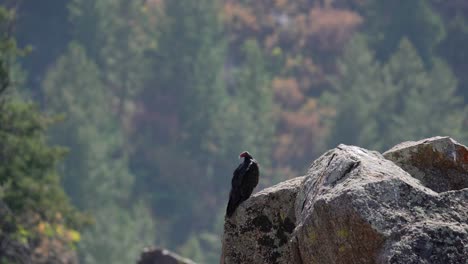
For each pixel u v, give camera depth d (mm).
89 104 93312
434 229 6484
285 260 8383
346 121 101188
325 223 7012
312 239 7172
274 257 8438
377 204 6754
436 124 99438
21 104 27375
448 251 6395
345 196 6832
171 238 92062
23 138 26656
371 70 106938
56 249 25156
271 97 107812
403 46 108125
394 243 6531
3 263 23156
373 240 6656
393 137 99188
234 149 99000
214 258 84750
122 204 88438
